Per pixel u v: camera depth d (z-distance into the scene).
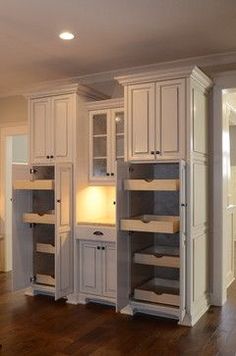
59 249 3.92
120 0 2.85
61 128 4.22
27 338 3.17
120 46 3.78
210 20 3.19
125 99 3.83
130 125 3.81
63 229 3.97
